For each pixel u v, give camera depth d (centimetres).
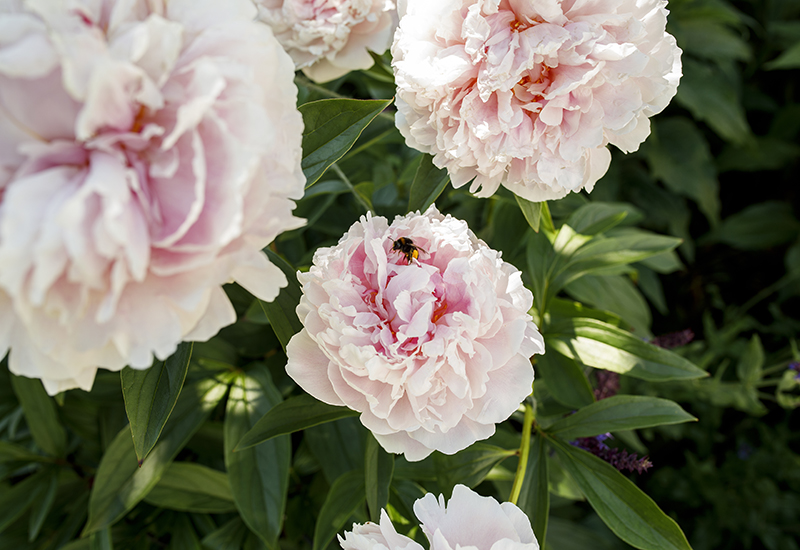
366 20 60
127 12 41
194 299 41
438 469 56
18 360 41
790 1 121
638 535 52
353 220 71
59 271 39
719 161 118
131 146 40
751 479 93
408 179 69
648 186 108
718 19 104
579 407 58
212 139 41
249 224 42
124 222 39
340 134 51
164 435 59
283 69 44
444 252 50
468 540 47
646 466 56
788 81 125
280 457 58
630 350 58
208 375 61
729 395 85
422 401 48
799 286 109
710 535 93
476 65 51
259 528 56
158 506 67
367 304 49
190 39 42
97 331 41
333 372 48
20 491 63
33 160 40
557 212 70
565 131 52
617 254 62
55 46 39
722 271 121
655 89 52
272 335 66
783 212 113
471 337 48
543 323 62
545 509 54
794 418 104
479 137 52
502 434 64
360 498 58
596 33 50
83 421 68
